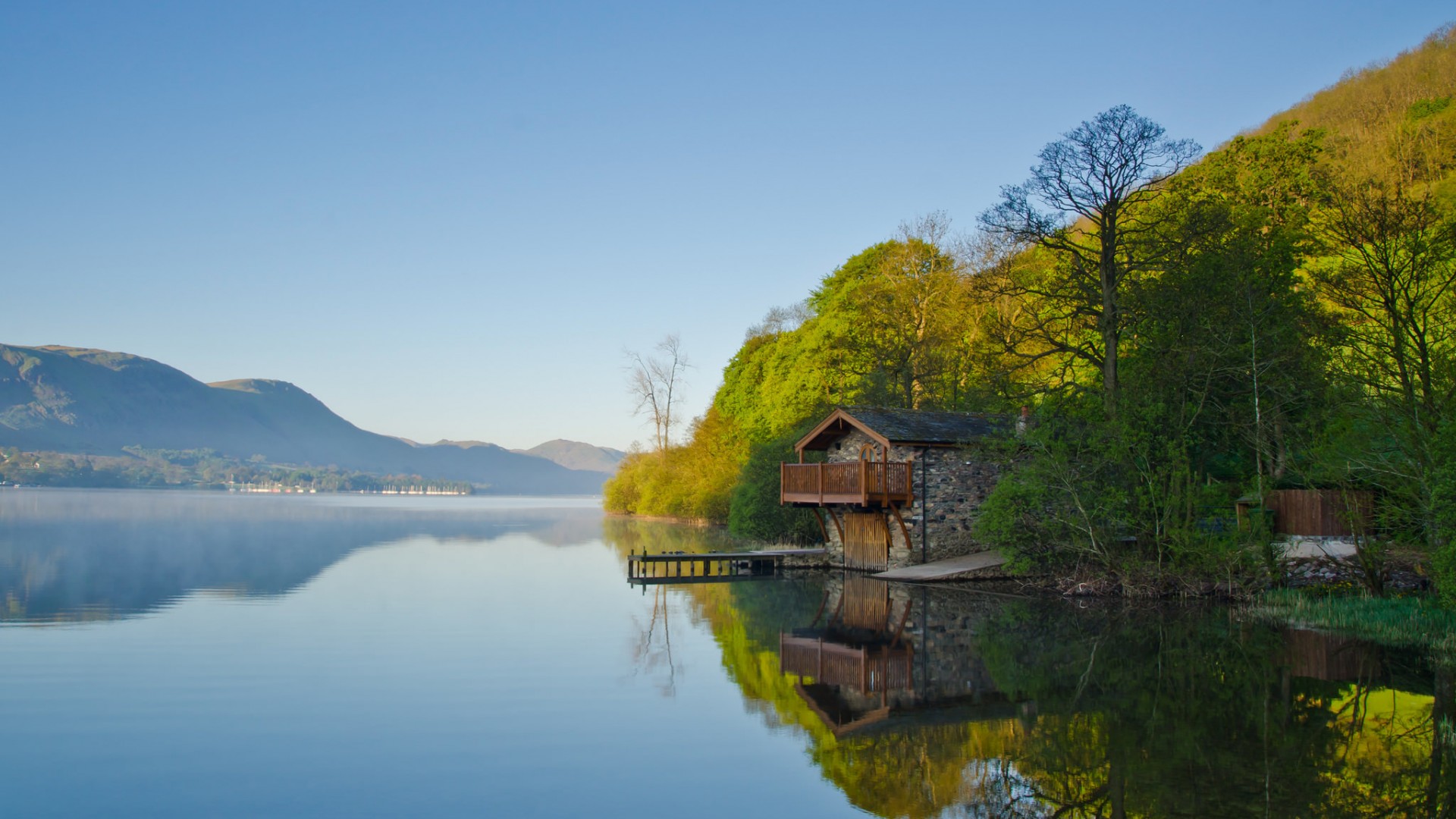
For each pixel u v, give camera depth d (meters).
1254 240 24.97
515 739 10.16
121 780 8.79
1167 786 8.34
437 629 17.72
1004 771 8.91
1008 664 13.91
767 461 38.81
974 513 28.77
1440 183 25.64
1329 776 8.55
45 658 14.69
